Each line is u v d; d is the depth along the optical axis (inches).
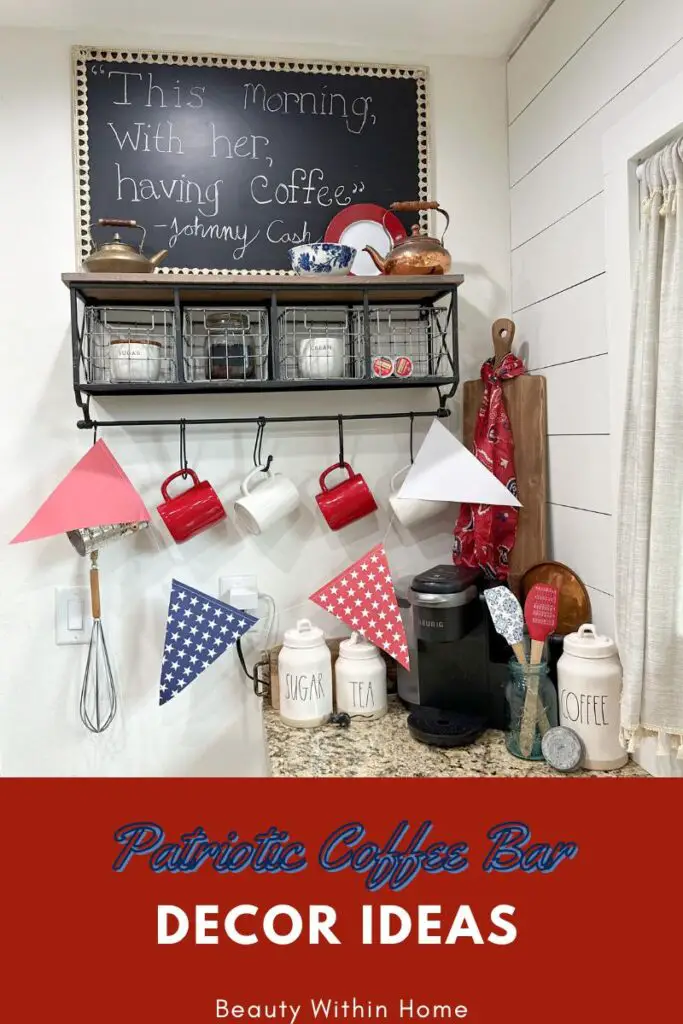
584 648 54.9
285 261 69.9
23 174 66.5
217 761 70.7
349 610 63.7
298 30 68.3
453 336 64.6
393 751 58.2
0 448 66.8
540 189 67.3
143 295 63.4
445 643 62.6
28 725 68.4
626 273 53.5
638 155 52.0
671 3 48.2
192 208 68.7
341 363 63.7
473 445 71.2
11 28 66.4
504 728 61.9
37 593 68.1
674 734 48.9
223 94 69.2
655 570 48.6
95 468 62.0
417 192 71.9
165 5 63.8
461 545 69.7
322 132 70.6
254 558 70.9
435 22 67.4
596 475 59.8
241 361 63.3
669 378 48.0
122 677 69.4
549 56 64.8
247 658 70.9
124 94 67.7
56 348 67.2
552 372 66.3
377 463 72.3
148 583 69.5
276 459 70.9
